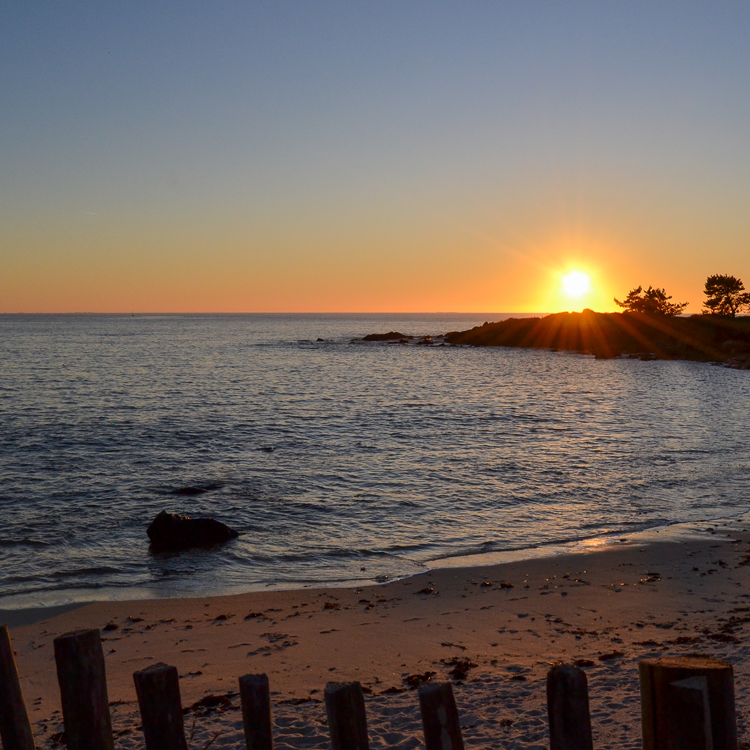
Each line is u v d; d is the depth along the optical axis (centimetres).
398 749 588
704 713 219
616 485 2219
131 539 1652
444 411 4131
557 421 3725
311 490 2153
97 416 3709
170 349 10556
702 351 8875
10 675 309
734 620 1002
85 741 284
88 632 289
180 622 1109
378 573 1403
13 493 2080
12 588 1322
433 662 888
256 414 3906
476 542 1622
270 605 1202
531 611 1114
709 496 2064
